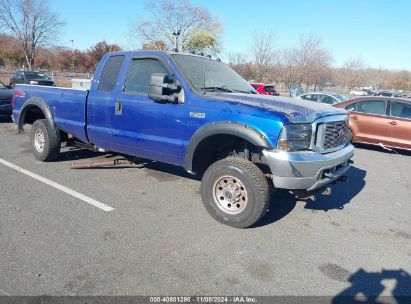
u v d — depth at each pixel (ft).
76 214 14.12
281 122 12.10
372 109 31.65
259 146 12.42
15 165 20.62
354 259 11.61
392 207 16.79
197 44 93.45
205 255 11.38
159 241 12.17
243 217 13.04
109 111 16.92
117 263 10.69
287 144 12.14
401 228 14.35
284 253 11.76
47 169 20.03
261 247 12.09
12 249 11.23
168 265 10.71
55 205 14.93
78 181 18.21
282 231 13.44
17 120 22.59
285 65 112.47
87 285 9.59
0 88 37.88
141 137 15.83
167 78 14.20
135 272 10.27
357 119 32.07
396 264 11.42
